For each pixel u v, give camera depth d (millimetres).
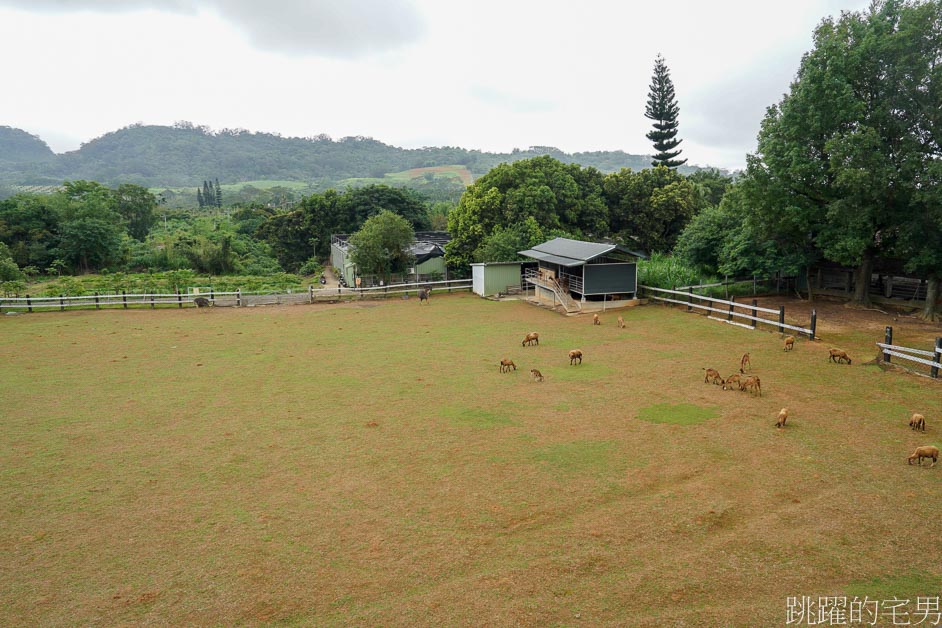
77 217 59688
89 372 19641
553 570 7926
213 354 22344
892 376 16516
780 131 26516
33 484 11172
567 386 17109
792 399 15070
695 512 9438
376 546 8734
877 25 23172
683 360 19672
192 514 9906
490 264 37812
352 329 27531
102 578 8117
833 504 9547
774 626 6621
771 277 31875
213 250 57938
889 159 23031
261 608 7344
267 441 13250
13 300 32219
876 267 28781
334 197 72375
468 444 12781
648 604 7113
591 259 30672
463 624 6855
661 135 72250
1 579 8133
